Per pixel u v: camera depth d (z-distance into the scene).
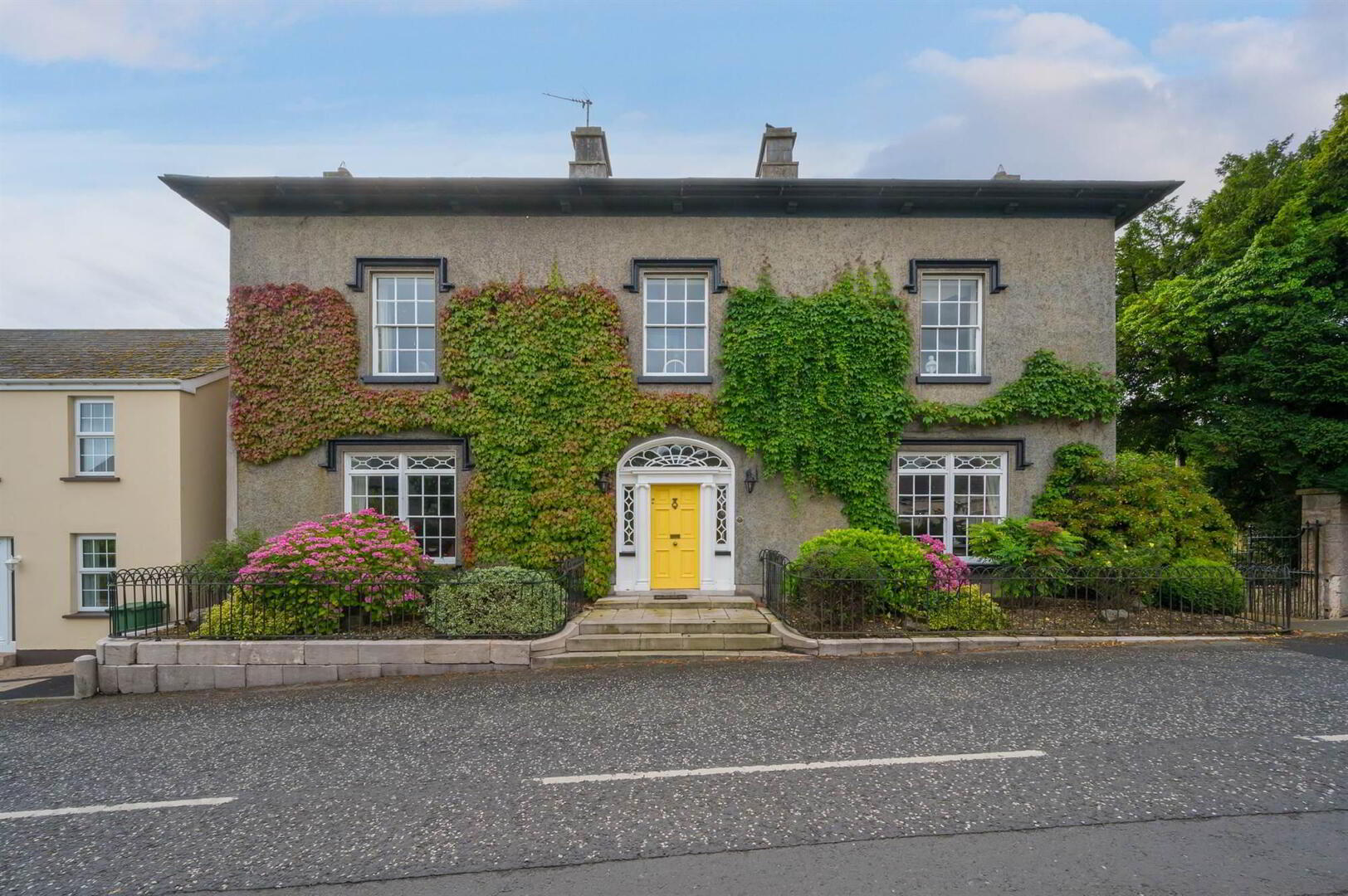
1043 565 9.62
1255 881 3.43
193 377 11.46
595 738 5.67
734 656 8.41
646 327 11.48
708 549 11.14
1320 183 13.38
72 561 11.22
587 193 11.04
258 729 6.23
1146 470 10.62
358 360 11.19
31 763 5.49
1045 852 3.74
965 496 11.38
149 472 11.16
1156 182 10.86
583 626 8.95
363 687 7.66
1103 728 5.68
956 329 11.59
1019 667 7.62
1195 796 4.43
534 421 10.99
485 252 11.30
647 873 3.61
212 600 9.28
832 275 11.38
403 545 9.65
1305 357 12.38
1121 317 18.66
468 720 6.27
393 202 11.15
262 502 10.96
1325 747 5.23
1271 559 12.42
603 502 10.91
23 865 3.85
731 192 11.07
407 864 3.77
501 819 4.27
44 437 11.20
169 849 4.01
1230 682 6.93
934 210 11.41
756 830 4.05
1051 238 11.47
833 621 8.92
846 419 11.08
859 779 4.75
